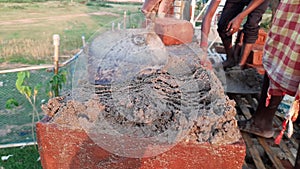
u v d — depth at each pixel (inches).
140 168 39.0
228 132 38.2
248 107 83.8
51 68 83.7
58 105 41.9
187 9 84.1
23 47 148.3
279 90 53.4
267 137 70.1
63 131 38.2
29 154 80.0
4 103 109.1
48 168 40.9
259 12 83.0
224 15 83.7
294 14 48.8
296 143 70.7
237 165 37.9
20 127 93.4
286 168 60.6
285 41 51.0
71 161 39.9
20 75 72.1
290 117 44.1
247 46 88.0
